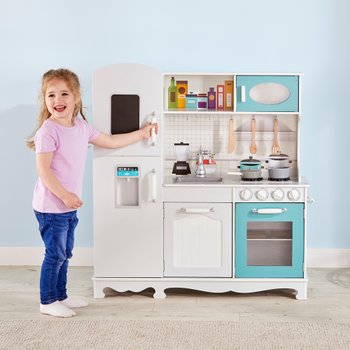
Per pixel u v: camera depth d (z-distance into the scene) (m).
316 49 4.39
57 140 3.45
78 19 4.43
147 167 3.80
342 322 3.43
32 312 3.60
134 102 3.79
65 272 3.67
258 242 3.83
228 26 4.39
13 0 4.42
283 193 3.79
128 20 4.41
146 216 3.82
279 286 3.83
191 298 3.86
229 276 3.84
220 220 3.82
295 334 3.25
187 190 3.81
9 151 4.52
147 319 3.48
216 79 4.23
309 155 4.45
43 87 3.50
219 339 3.19
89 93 4.47
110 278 3.85
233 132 4.24
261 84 4.02
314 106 4.42
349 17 4.36
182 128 4.29
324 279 4.24
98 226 3.83
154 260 3.84
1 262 4.58
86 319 3.48
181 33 4.40
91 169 4.49
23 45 4.45
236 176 4.26
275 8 4.37
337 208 4.48
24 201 4.55
